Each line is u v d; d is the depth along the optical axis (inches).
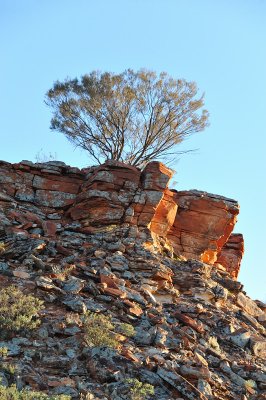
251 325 1016.2
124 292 928.9
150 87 1439.5
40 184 1206.9
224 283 1110.4
